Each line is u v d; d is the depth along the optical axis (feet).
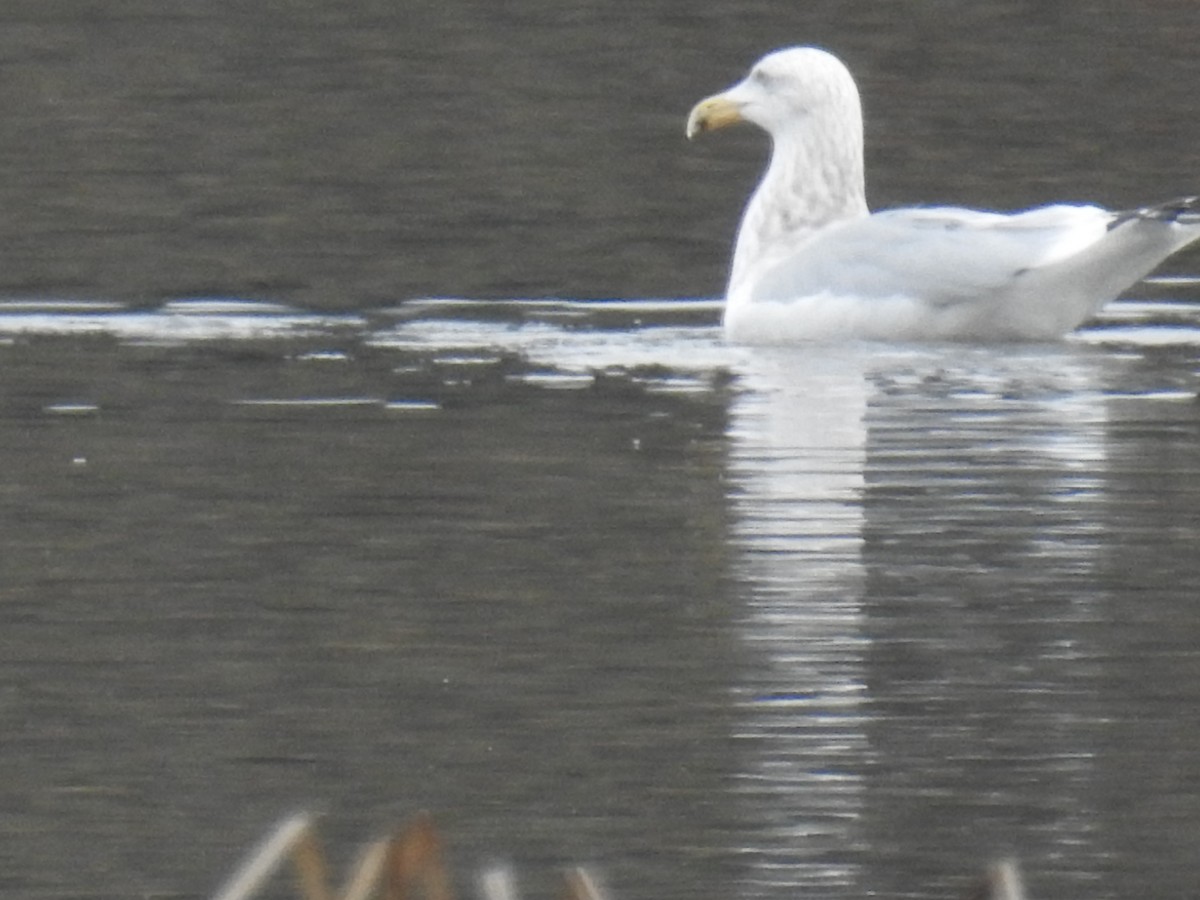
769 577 40.40
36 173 77.25
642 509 43.78
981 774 33.24
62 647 37.55
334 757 33.88
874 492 44.75
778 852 31.27
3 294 62.59
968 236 56.75
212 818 32.12
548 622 38.55
